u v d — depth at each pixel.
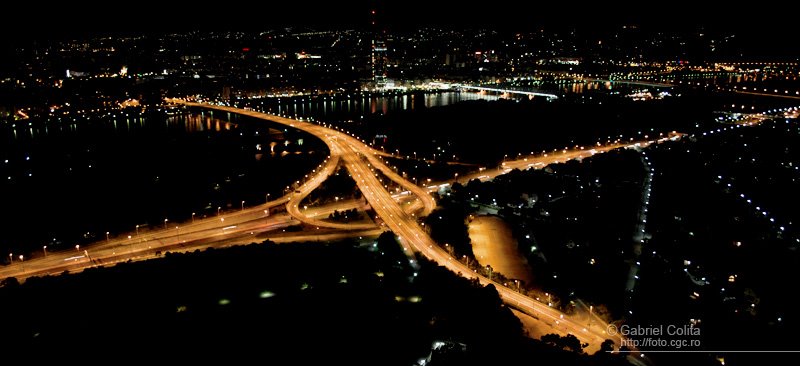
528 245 166.00
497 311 125.06
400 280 144.38
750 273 147.38
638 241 170.00
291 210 198.12
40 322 127.75
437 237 166.88
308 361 115.69
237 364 115.12
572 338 115.50
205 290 140.50
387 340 121.44
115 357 117.25
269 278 145.62
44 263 158.00
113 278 143.75
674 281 143.12
